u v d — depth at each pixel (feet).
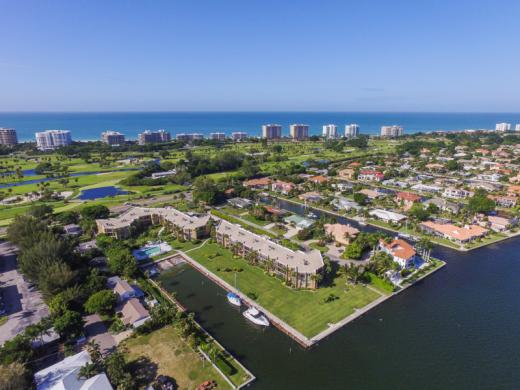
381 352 207.21
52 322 210.79
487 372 192.95
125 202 543.39
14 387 157.17
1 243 369.30
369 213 468.34
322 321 234.99
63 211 472.44
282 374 188.34
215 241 372.79
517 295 272.72
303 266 278.67
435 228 396.16
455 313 248.32
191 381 180.24
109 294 237.86
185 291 276.00
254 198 558.97
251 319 234.99
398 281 287.69
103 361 184.75
